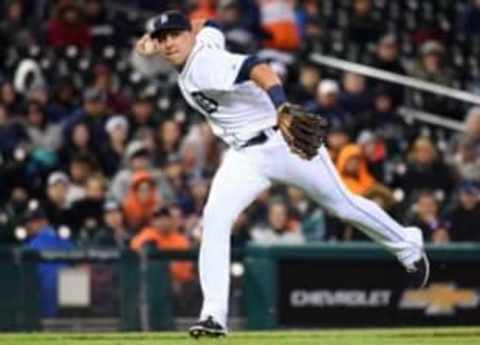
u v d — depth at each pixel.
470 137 55.03
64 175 46.97
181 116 54.25
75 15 58.31
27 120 51.06
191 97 27.00
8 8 59.44
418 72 60.69
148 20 61.44
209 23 26.97
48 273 41.47
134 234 45.53
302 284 42.59
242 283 42.25
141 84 57.06
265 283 42.31
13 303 41.12
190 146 50.31
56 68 55.97
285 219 46.03
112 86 54.75
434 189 51.16
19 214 45.41
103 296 41.84
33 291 41.31
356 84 56.41
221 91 26.33
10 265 41.19
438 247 43.91
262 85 25.94
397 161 54.16
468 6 69.06
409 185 51.03
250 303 42.28
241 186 26.59
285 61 59.03
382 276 43.31
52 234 42.81
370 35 63.06
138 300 42.00
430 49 61.12
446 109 60.53
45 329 41.38
